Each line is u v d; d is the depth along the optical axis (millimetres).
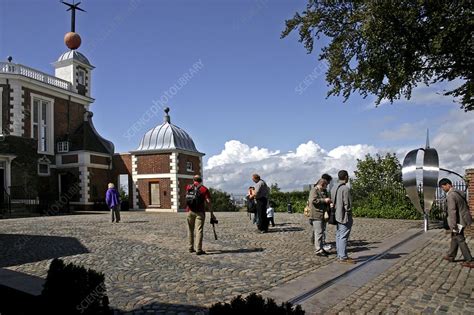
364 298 6379
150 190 35094
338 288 6949
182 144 36094
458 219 8867
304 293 6613
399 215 22062
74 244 11906
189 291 6754
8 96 31328
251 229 15992
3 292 6285
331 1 11711
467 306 5969
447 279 7547
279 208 31156
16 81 31594
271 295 6496
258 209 14828
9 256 9969
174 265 8844
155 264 8953
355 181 30828
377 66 11344
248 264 8930
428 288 6938
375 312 5730
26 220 21422
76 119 37969
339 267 8609
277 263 9047
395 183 28609
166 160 34656
